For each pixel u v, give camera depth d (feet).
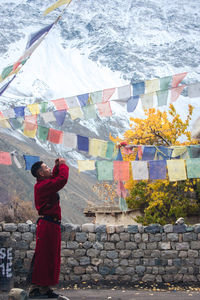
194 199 58.75
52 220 21.63
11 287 26.02
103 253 40.22
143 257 40.14
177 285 38.34
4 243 26.55
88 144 27.66
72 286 38.17
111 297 30.48
